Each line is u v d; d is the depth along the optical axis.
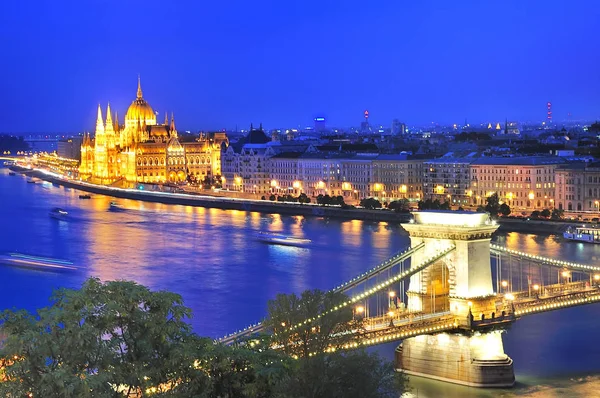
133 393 107.25
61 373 90.12
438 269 173.88
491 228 169.12
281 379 102.25
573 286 196.12
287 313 138.25
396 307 198.00
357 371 115.19
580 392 154.75
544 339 188.25
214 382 101.75
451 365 163.38
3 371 94.19
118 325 101.62
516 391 156.62
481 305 167.25
